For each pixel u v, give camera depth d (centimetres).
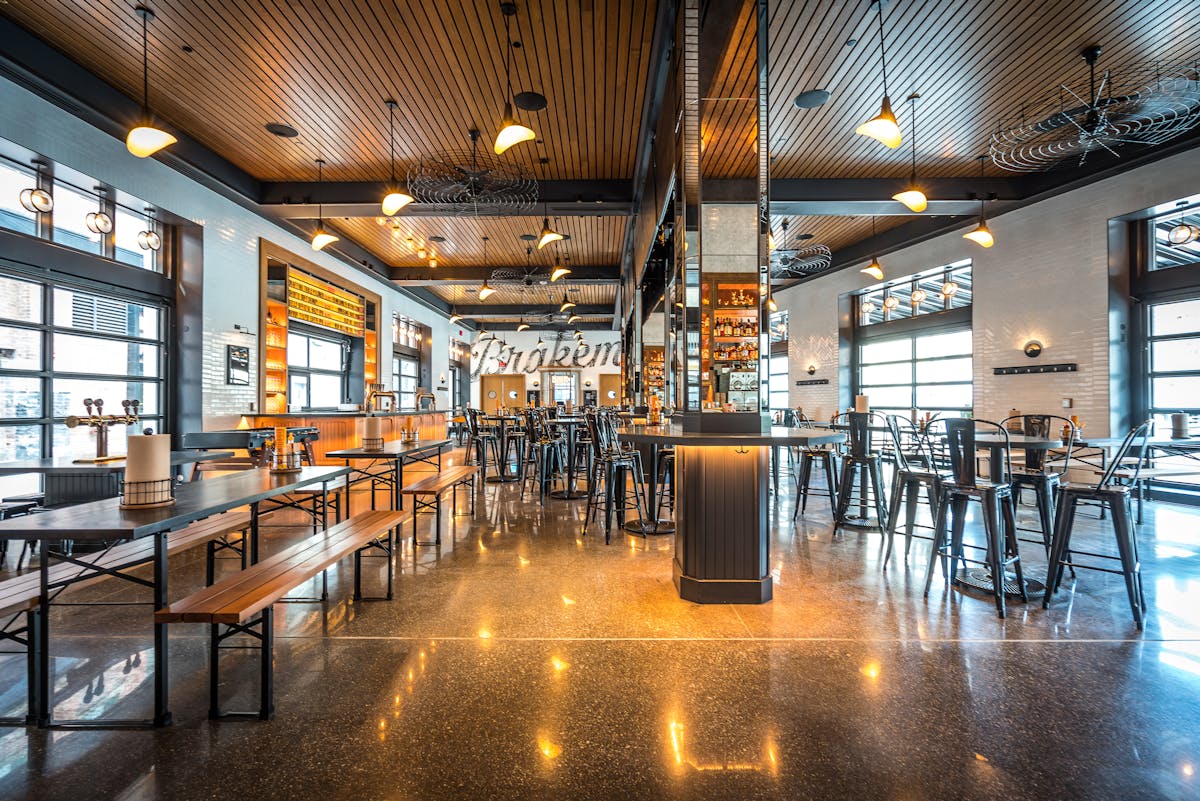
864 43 411
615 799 151
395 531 447
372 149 589
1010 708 194
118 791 154
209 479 281
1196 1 364
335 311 962
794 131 549
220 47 412
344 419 761
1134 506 565
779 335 1264
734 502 301
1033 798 150
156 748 173
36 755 170
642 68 446
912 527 367
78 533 166
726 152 330
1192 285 566
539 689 209
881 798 151
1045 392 676
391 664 230
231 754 170
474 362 1811
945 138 563
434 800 151
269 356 761
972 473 301
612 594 314
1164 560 371
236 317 678
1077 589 318
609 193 682
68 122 456
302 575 210
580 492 681
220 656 237
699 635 257
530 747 174
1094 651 238
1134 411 615
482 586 329
